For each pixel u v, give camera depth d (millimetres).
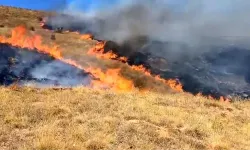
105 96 15891
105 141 9766
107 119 11664
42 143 9023
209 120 13812
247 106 18516
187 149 10195
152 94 18266
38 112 12094
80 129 10438
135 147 9883
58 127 10727
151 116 12781
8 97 13828
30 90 16062
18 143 9422
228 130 13000
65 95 15281
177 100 17047
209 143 11148
